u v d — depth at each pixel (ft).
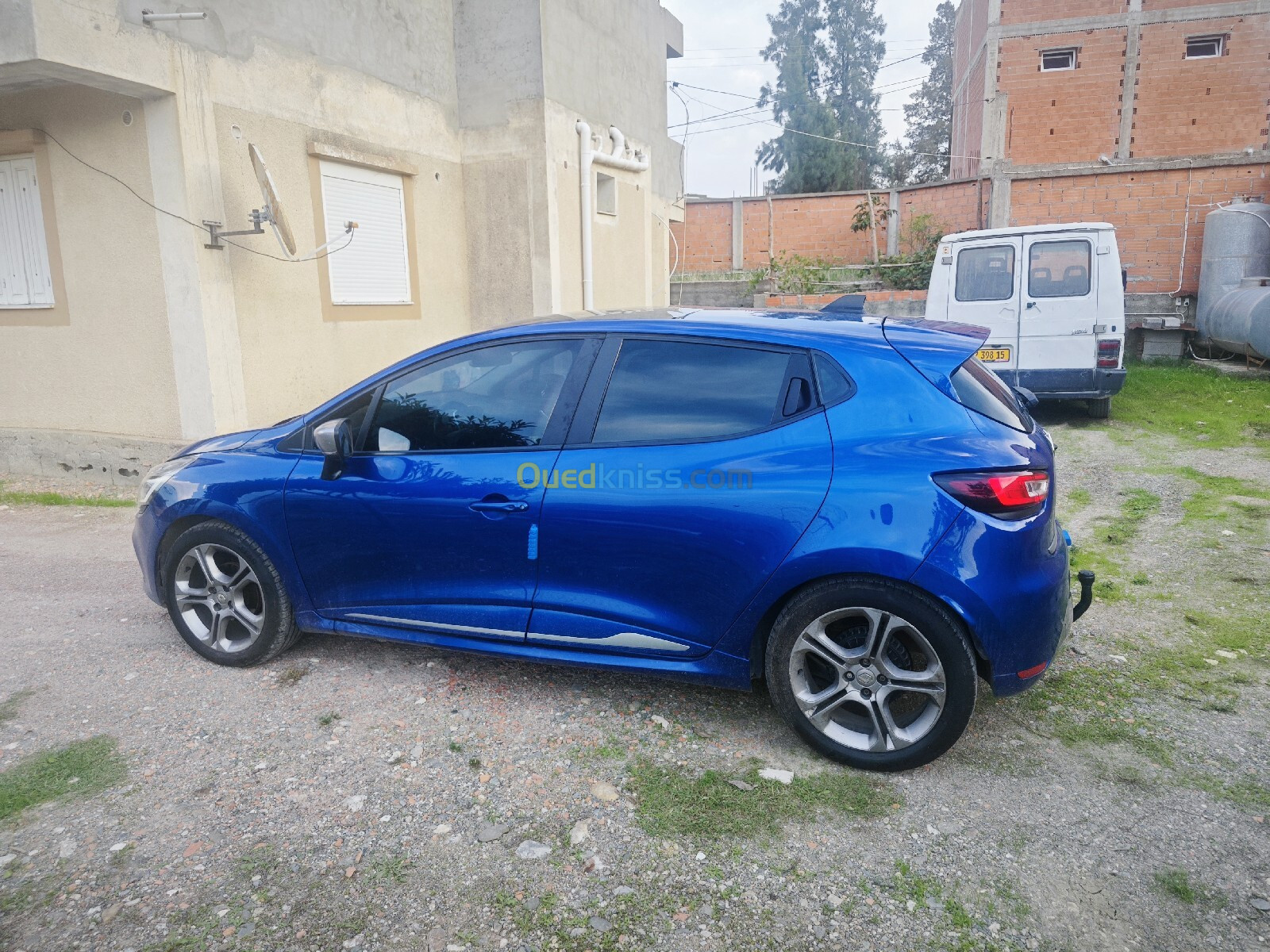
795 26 146.92
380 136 31.22
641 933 7.93
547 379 11.62
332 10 28.66
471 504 11.48
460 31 34.88
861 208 61.52
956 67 91.40
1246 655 13.43
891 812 9.64
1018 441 10.05
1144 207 48.91
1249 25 69.41
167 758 10.80
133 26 21.84
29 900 8.32
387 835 9.31
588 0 38.09
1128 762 10.61
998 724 11.52
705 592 10.62
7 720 11.80
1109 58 72.02
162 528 13.48
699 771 10.46
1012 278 31.91
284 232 24.41
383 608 12.47
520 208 35.29
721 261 67.41
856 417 10.19
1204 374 40.65
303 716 11.82
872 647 10.09
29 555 19.79
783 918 8.10
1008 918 8.07
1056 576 10.01
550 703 12.17
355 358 30.71
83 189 24.82
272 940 7.84
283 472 12.66
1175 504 21.84
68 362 26.37
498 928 7.99
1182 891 8.38
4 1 19.72
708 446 10.61
